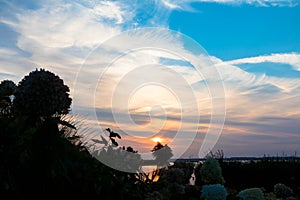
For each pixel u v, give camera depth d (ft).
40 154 5.47
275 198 15.17
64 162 5.79
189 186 9.59
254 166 31.17
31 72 6.66
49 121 5.66
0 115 6.89
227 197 9.75
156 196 8.34
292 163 31.35
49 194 5.82
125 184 7.46
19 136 5.52
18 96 6.39
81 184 6.17
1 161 5.39
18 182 5.57
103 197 6.52
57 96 6.45
